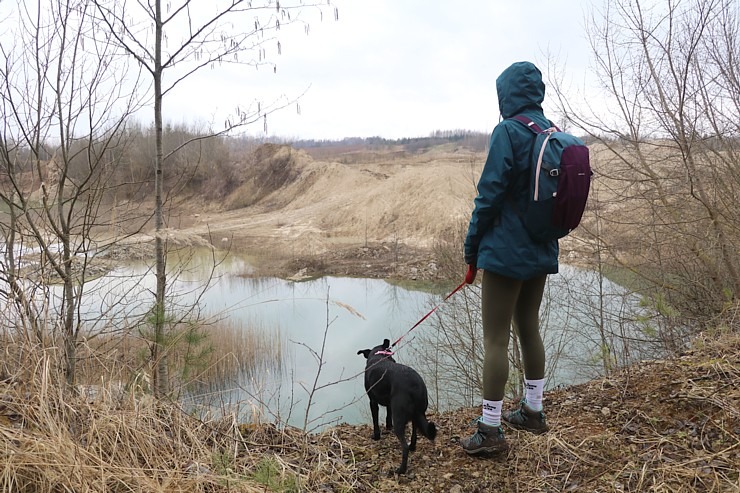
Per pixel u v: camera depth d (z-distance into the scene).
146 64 3.71
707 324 5.45
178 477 2.33
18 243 3.26
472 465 2.91
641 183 6.30
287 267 22.59
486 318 2.89
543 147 2.56
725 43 5.31
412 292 17.58
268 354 10.34
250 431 3.20
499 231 2.71
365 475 2.88
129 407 2.74
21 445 2.13
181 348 3.68
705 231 5.91
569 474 2.66
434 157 53.34
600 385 3.77
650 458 2.63
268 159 48.84
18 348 2.71
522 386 7.14
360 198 35.28
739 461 2.43
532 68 2.84
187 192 47.34
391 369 3.18
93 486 2.09
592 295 7.95
